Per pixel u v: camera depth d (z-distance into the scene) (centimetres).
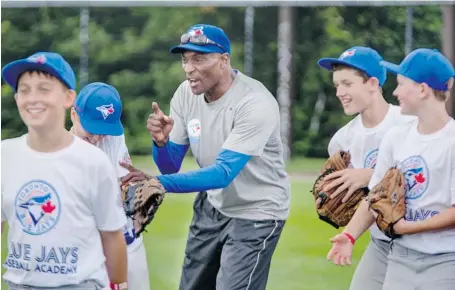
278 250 1080
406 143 561
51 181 455
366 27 2636
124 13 2805
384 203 550
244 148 600
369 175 626
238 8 2817
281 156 641
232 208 637
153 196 549
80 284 461
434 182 543
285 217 648
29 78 452
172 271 961
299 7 2673
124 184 560
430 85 548
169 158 655
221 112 624
